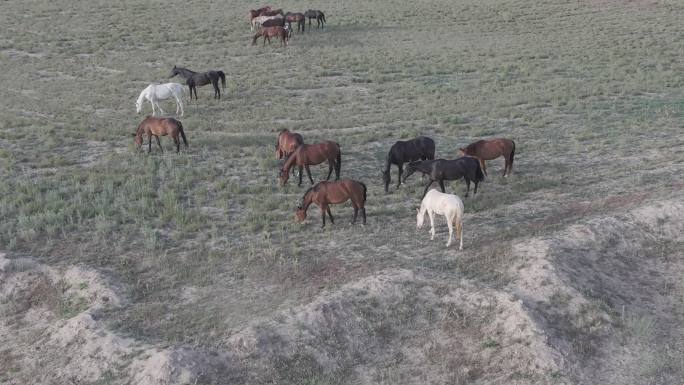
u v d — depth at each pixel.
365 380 11.97
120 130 27.59
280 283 14.39
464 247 15.76
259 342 12.30
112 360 12.18
